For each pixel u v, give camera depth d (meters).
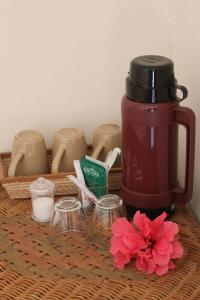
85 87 1.24
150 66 0.90
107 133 1.14
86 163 1.05
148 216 1.00
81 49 1.20
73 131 1.17
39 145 1.13
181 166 1.15
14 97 1.23
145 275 0.87
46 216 1.03
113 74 1.24
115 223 0.90
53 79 1.22
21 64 1.19
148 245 0.87
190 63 1.06
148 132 0.94
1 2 1.13
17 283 0.86
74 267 0.90
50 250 0.94
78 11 1.17
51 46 1.19
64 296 0.83
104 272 0.88
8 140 1.26
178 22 1.14
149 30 1.20
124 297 0.82
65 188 1.11
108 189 1.12
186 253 0.92
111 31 1.19
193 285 0.84
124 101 0.96
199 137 1.02
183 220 1.02
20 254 0.93
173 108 0.93
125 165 1.00
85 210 1.05
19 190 1.10
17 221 1.03
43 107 1.25
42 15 1.16
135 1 1.17
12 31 1.16
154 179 0.98
